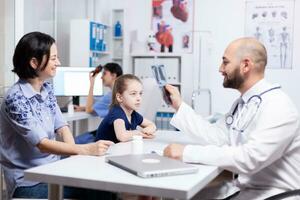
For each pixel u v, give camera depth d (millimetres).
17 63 1748
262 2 4469
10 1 3547
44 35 1761
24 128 1660
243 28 4559
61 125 1994
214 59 4676
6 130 1752
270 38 4473
